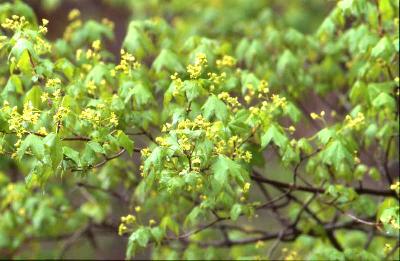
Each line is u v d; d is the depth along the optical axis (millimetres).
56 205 7664
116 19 13250
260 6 11008
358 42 6172
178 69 5785
